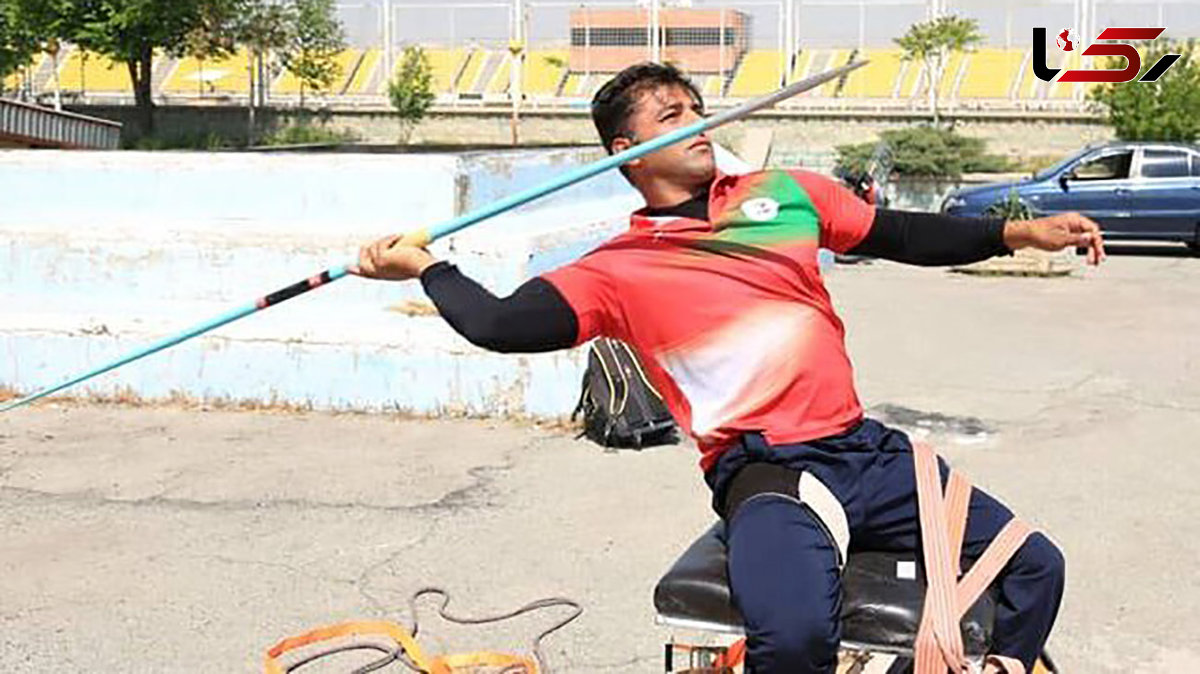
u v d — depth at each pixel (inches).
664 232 130.0
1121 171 826.8
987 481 283.0
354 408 346.3
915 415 345.7
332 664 192.7
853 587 125.7
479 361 337.4
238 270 372.2
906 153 1069.8
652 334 129.6
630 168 134.7
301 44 1830.7
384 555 239.0
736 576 120.6
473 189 382.9
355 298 368.8
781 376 127.5
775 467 126.8
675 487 278.1
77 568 234.2
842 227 135.6
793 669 118.4
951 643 121.2
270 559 237.8
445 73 1993.1
